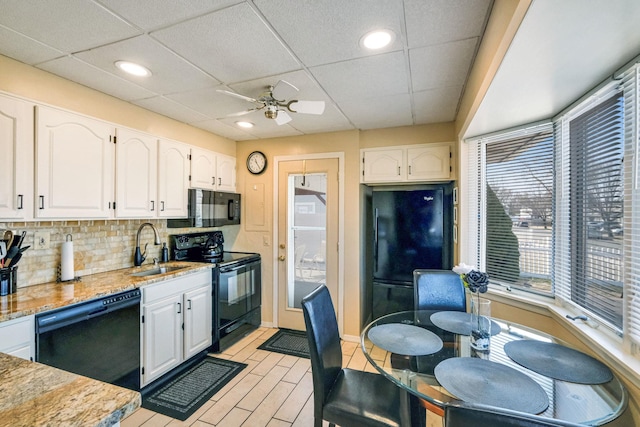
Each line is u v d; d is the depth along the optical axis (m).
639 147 1.31
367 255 3.69
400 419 1.38
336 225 3.38
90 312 1.84
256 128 3.25
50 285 2.06
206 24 1.47
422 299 2.28
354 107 2.62
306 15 1.40
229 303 3.08
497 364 1.36
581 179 1.78
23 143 1.79
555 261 2.04
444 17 1.42
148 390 2.28
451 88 2.23
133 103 2.49
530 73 1.39
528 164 2.24
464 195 2.71
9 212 1.72
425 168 3.09
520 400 1.09
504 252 2.42
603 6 0.94
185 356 2.58
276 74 2.01
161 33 1.55
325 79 2.08
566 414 1.04
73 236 2.29
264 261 3.69
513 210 2.35
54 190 1.92
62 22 1.45
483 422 0.70
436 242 3.10
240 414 2.03
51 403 0.77
